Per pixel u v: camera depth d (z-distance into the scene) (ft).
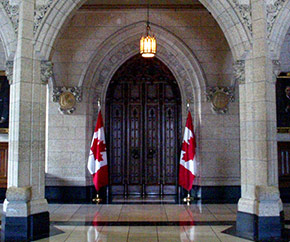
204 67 33.45
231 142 33.01
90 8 33.06
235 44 21.98
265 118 20.52
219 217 25.58
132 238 20.16
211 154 32.91
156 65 35.94
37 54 21.53
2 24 21.58
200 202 31.30
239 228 21.30
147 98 35.91
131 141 35.68
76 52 33.40
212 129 33.06
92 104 33.94
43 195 21.50
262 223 19.80
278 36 21.62
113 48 33.96
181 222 24.11
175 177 35.35
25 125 20.68
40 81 21.66
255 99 21.08
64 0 21.90
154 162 35.55
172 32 33.53
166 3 33.19
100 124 31.83
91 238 20.11
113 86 35.83
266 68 20.77
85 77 33.17
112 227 22.77
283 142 33.14
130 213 27.04
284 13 21.62
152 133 35.78
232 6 21.57
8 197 19.83
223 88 33.01
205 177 32.86
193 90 33.86
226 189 32.78
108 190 34.91
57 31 22.08
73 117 33.09
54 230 21.88
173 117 35.76
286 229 21.38
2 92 33.58
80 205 30.17
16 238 19.75
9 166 21.42
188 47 33.45
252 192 21.01
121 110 35.81
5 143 33.24
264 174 20.40
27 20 21.16
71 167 32.81
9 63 22.02
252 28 21.44
